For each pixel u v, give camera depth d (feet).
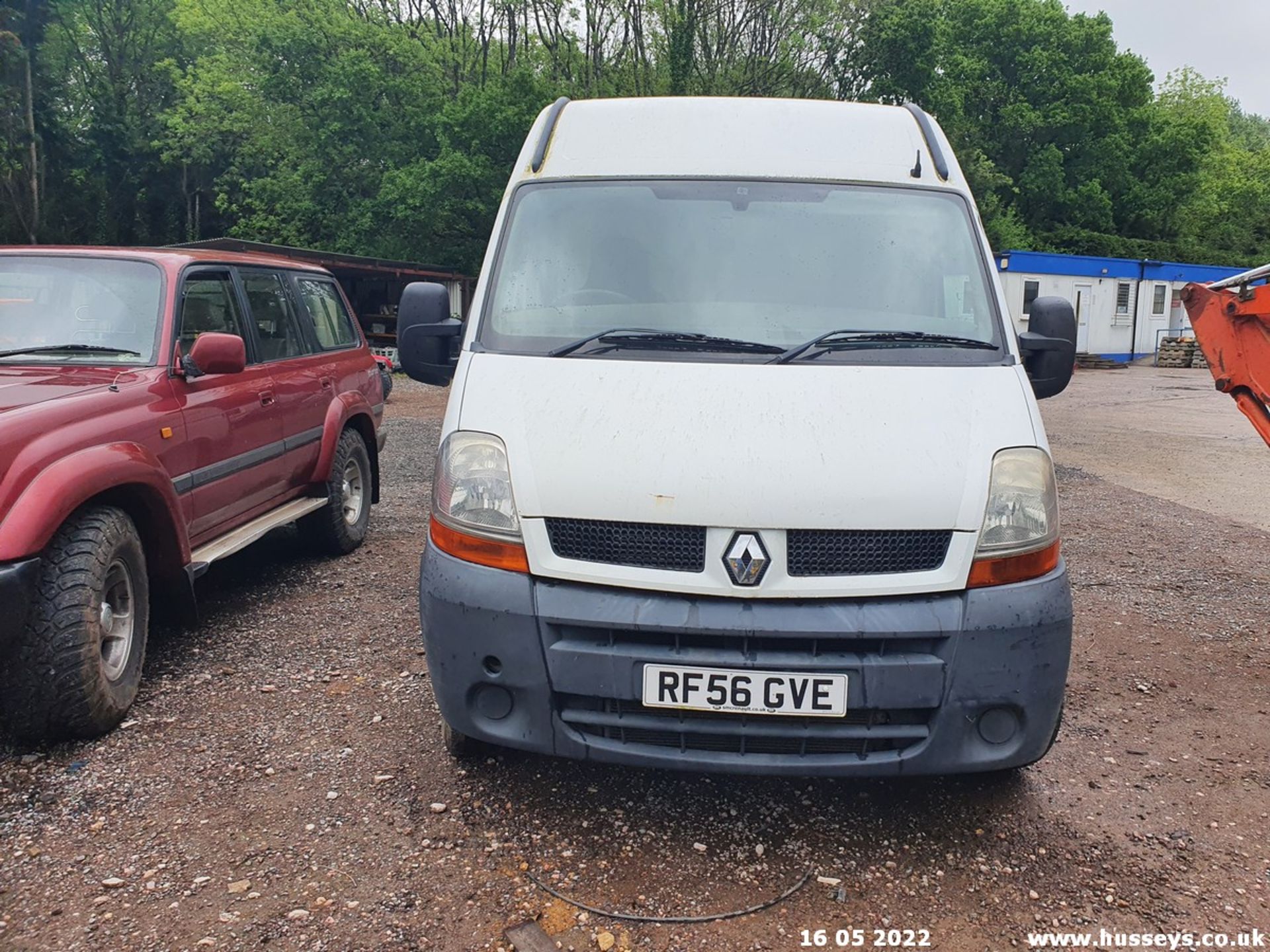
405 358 12.89
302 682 13.89
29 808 10.25
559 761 11.54
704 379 9.98
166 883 8.96
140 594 12.86
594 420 9.64
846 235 11.97
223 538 15.96
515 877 9.21
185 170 149.48
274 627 16.29
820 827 10.27
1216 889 9.32
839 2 112.27
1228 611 18.76
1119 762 12.03
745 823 10.31
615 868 9.41
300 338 19.86
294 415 18.53
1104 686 14.69
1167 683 14.87
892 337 10.83
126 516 12.53
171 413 13.99
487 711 9.63
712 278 11.53
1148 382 85.71
